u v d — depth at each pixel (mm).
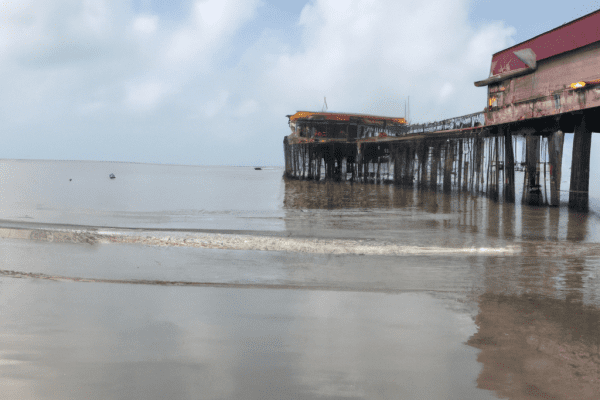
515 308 5922
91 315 5398
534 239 12992
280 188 46844
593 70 18312
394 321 5297
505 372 3846
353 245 10898
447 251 10539
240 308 5816
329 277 7980
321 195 35781
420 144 38219
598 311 5816
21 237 12188
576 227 16125
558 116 20656
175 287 7008
